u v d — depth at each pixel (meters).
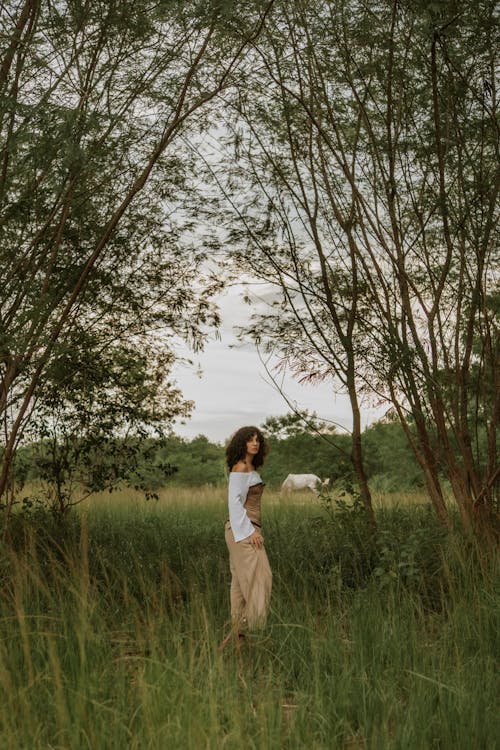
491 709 3.75
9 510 8.32
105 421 10.48
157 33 7.39
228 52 8.05
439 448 9.64
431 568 6.93
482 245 8.03
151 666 3.98
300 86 8.75
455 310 8.85
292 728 3.53
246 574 5.58
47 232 8.12
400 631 5.02
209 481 37.72
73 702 3.60
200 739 3.20
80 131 6.52
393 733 3.70
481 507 7.91
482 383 9.08
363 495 8.65
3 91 6.51
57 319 8.90
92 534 9.54
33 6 6.95
